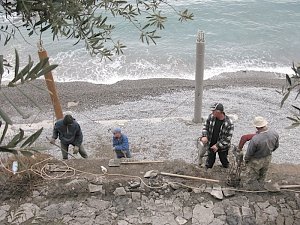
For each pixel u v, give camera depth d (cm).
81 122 1377
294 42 2445
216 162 970
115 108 1552
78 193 739
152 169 809
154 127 1299
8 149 197
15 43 2278
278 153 1119
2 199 727
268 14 2764
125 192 741
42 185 752
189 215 701
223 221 688
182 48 2322
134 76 2044
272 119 1376
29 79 194
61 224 688
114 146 921
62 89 1855
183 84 1869
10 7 258
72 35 292
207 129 816
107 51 337
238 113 1425
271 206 712
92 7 291
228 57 2258
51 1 259
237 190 736
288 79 309
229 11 2778
